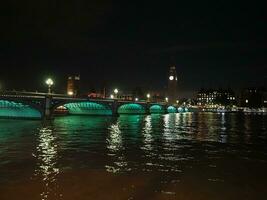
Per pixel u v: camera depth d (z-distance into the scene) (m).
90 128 83.38
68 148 48.12
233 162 39.34
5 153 42.88
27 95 101.00
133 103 178.38
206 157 42.66
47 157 40.44
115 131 77.25
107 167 35.25
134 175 31.86
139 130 82.06
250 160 40.84
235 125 114.06
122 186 27.92
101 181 29.42
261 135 75.31
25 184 28.11
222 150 49.22
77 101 121.44
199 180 30.30
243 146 54.34
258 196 25.70
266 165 37.66
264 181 30.12
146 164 37.31
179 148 50.56
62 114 160.12
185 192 26.45
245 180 30.42
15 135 63.47
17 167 34.50
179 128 92.81
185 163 38.28
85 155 42.41
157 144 54.84
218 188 27.72
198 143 57.53
